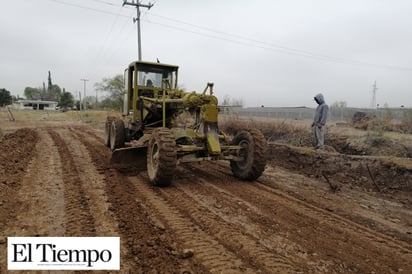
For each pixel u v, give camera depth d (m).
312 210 5.41
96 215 4.73
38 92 113.69
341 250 3.97
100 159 9.22
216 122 6.90
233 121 17.20
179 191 6.21
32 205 5.09
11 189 5.82
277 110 29.17
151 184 6.60
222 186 6.71
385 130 14.26
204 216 4.90
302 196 6.23
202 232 4.31
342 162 8.30
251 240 4.12
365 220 5.10
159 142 6.22
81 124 28.58
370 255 3.88
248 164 7.06
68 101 86.00
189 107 7.19
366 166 7.75
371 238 4.39
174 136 6.49
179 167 8.55
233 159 7.06
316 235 4.39
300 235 4.36
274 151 10.51
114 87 52.97
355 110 25.00
